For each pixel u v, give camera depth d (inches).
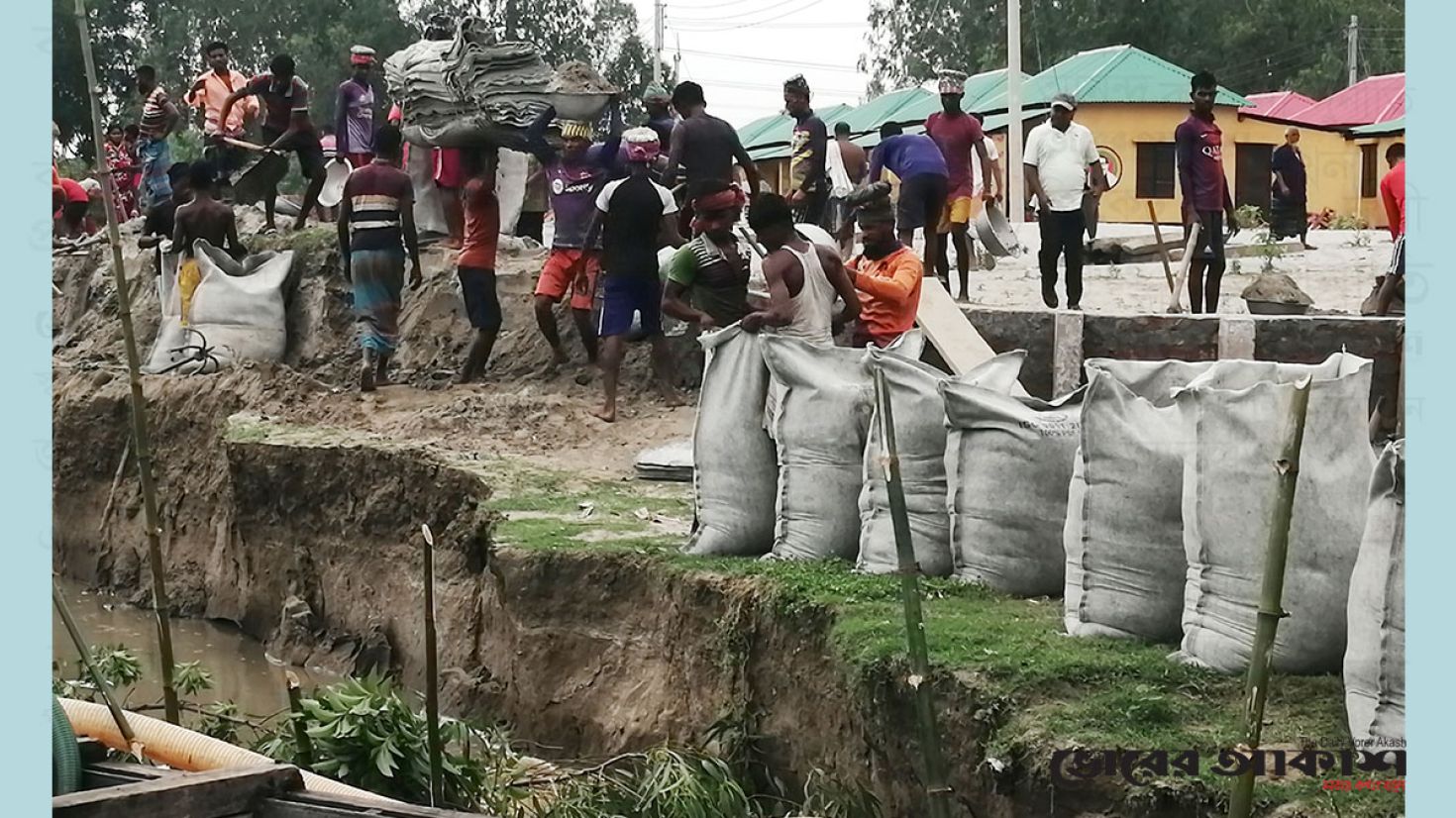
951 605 284.2
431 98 550.6
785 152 1227.9
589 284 539.5
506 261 606.2
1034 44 1508.4
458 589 408.2
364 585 455.5
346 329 621.9
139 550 575.5
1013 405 296.0
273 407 552.7
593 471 449.1
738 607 312.8
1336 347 452.4
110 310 722.8
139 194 789.9
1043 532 289.9
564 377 548.1
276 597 492.7
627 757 297.9
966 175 638.5
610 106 554.9
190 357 606.5
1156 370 303.9
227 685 440.1
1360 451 237.3
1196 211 557.6
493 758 309.9
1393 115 1124.5
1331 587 232.1
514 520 390.9
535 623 361.7
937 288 470.9
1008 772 228.7
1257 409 239.1
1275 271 737.0
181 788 189.3
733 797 278.2
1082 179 578.9
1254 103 1186.6
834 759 281.4
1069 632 263.4
